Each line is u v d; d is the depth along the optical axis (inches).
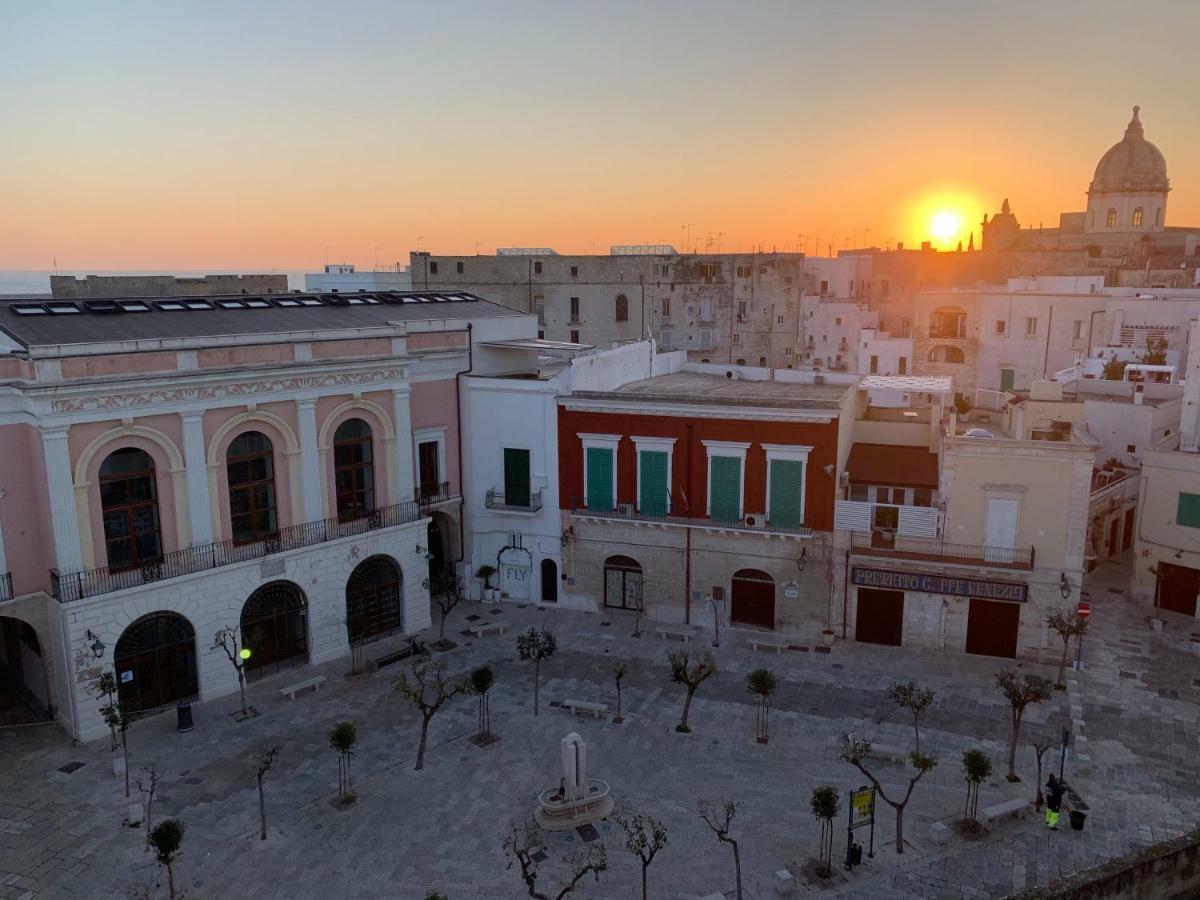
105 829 931.3
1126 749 1058.1
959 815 932.0
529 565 1542.8
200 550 1190.9
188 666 1203.2
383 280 3496.6
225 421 1205.7
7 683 1263.5
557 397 1467.8
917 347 2642.7
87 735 1104.8
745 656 1331.2
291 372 1250.6
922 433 1546.5
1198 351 1491.1
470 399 1533.0
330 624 1334.9
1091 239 3666.3
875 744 1069.8
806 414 1330.0
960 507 1298.0
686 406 1393.9
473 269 3292.3
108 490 1122.0
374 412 1366.9
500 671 1296.8
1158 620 1409.9
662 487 1437.0
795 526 1371.8
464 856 880.9
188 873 860.0
